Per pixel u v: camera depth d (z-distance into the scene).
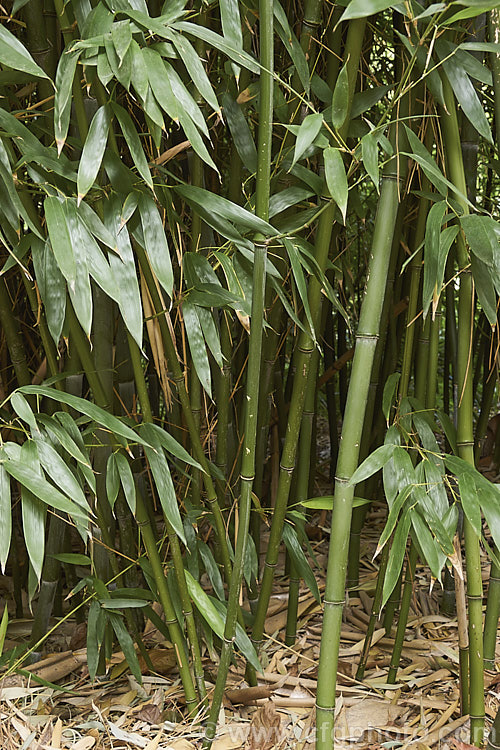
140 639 1.31
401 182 1.00
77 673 1.36
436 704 1.21
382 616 1.54
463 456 1.05
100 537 1.28
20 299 1.65
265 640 1.43
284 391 2.04
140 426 1.08
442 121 0.99
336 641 0.94
